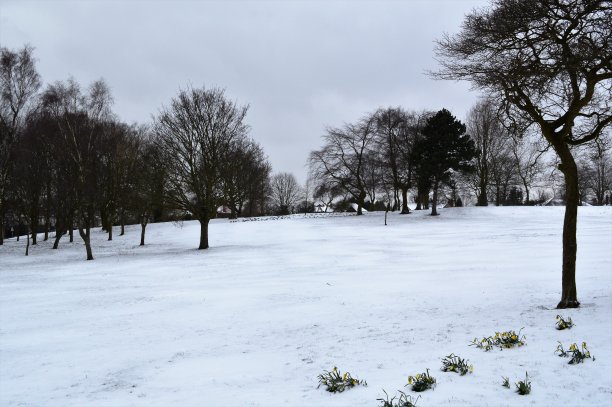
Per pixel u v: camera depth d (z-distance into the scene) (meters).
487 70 9.62
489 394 4.89
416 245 30.39
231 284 17.34
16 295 17.02
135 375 7.44
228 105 34.38
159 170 32.88
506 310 9.87
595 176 69.25
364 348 7.76
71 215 39.44
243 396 5.78
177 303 14.07
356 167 61.16
